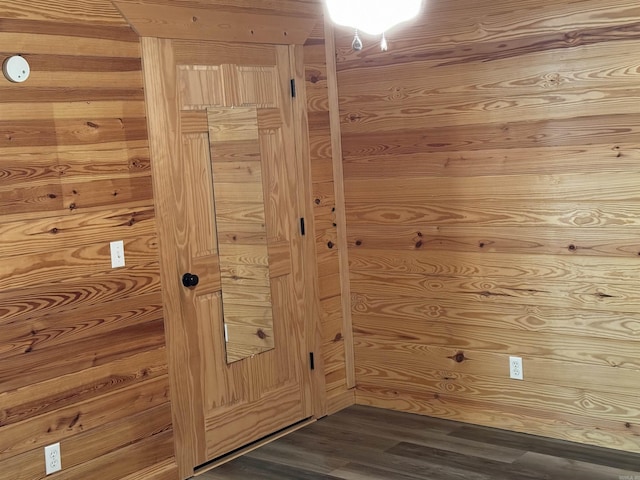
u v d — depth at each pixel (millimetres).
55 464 3320
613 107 3656
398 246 4500
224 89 3994
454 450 3951
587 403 3902
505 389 4180
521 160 3975
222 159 3996
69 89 3338
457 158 4203
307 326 4492
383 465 3822
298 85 4383
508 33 3941
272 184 4266
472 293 4238
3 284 3133
